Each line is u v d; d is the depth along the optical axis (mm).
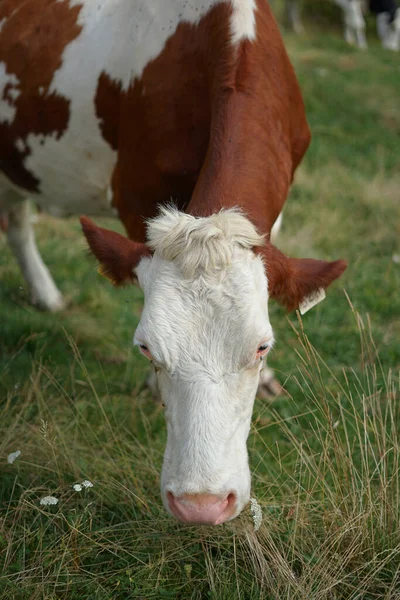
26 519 3197
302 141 3863
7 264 5723
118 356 4746
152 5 3578
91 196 4207
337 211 6746
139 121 3592
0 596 2820
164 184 3576
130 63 3625
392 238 6379
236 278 2496
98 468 3490
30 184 4426
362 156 8305
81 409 3990
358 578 2979
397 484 3107
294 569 3043
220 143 3070
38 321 4867
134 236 3924
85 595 2869
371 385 4234
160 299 2516
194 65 3400
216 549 3119
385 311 5309
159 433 3967
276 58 3449
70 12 3986
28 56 4066
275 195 3109
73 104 3873
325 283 2787
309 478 3256
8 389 3955
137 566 3016
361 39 14602
